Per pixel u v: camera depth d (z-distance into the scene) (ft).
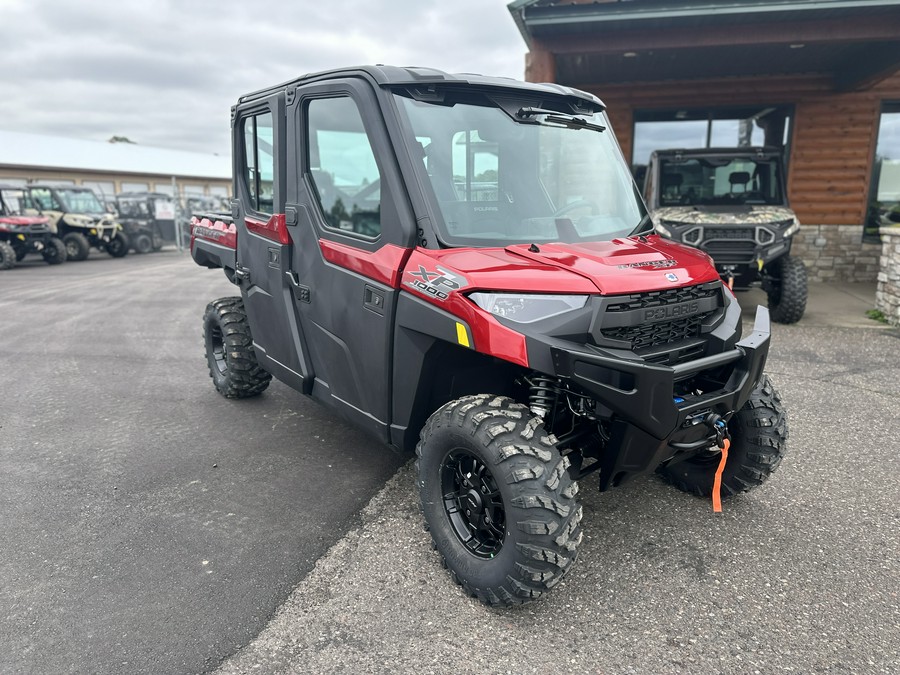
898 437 14.21
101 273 52.19
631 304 8.14
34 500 11.53
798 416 15.55
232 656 7.64
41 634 8.00
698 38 27.50
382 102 9.31
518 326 7.80
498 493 8.32
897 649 7.77
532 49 28.76
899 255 25.64
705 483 11.18
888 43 29.53
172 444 14.10
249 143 13.37
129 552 9.85
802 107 37.68
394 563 9.56
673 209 28.04
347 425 15.19
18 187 64.64
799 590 8.93
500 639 7.97
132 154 134.21
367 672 7.41
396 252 9.22
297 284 11.80
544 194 10.28
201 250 16.87
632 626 8.21
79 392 17.93
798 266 25.77
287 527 10.60
